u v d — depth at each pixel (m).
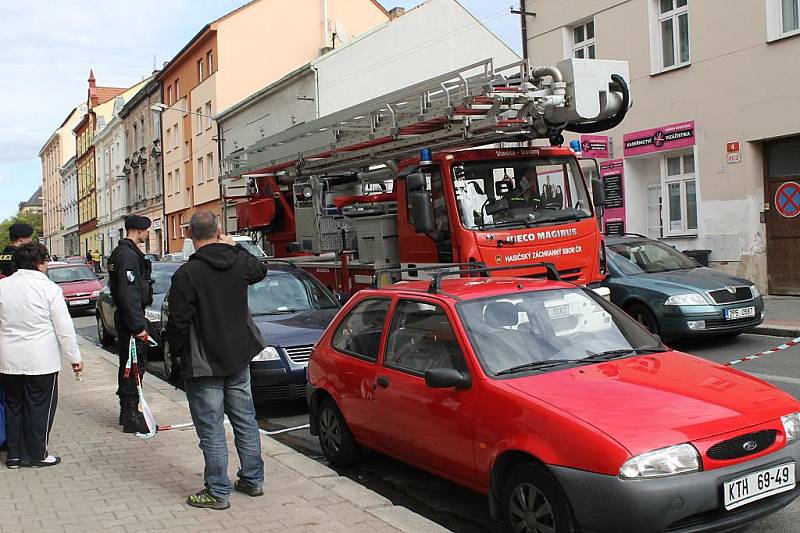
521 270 9.68
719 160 16.19
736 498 4.06
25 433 6.21
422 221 9.73
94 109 72.81
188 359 5.04
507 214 9.84
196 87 44.03
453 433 4.94
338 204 12.52
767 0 15.00
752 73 15.41
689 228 17.31
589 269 10.23
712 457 4.03
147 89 53.09
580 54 20.14
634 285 11.30
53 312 6.21
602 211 10.62
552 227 9.93
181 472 6.04
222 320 5.05
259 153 15.48
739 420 4.20
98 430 7.60
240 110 38.59
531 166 10.21
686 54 16.98
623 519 3.89
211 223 5.11
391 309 5.99
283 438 7.82
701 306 10.63
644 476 3.89
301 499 5.26
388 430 5.66
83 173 79.44
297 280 10.63
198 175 44.78
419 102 10.21
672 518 3.91
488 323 5.24
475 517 5.38
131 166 58.91
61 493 5.51
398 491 5.96
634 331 5.64
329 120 12.43
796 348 10.56
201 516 4.95
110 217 67.38
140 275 7.18
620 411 4.24
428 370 5.07
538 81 9.41
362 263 11.62
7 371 6.11
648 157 18.25
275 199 15.28
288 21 41.50
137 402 7.46
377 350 5.97
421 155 9.93
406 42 33.09
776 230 15.52
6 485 5.73
